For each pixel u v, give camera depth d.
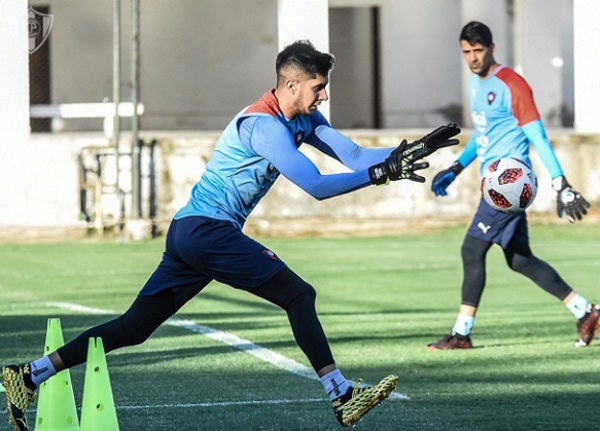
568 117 66.88
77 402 18.67
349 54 68.69
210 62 66.62
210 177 15.00
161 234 52.75
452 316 29.92
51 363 15.01
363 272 40.84
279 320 28.97
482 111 23.33
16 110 52.00
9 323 28.55
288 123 14.98
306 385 19.91
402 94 69.00
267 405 18.08
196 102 66.56
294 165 14.38
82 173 52.94
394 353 23.55
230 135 14.88
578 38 60.19
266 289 14.91
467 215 55.88
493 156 23.34
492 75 23.20
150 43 65.94
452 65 69.19
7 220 52.94
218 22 66.62
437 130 14.16
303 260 44.69
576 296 23.94
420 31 68.88
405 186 55.53
